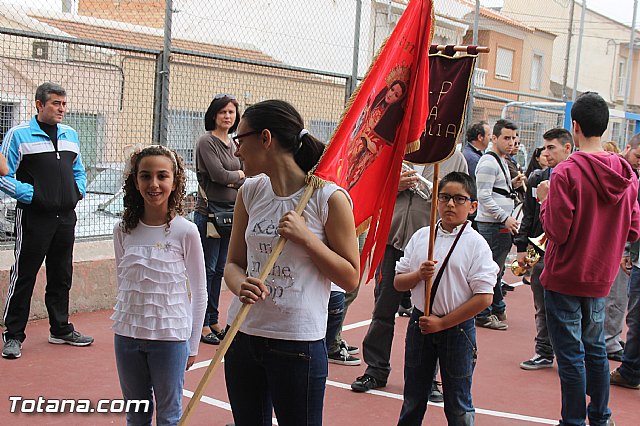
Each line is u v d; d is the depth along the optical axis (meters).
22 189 5.66
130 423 3.59
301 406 2.87
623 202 4.43
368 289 9.34
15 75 6.41
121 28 8.62
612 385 5.99
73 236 6.11
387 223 3.32
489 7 24.44
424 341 4.00
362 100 3.01
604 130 4.53
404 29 3.21
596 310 4.50
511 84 21.59
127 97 7.19
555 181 4.36
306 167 2.94
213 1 10.98
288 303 2.83
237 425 3.05
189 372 5.68
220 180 6.30
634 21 15.71
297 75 8.81
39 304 6.88
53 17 7.84
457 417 3.92
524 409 5.32
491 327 7.79
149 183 3.51
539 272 6.27
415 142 3.35
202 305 3.69
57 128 6.02
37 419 4.57
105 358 5.86
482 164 7.79
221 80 8.09
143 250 3.54
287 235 2.75
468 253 3.96
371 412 5.02
